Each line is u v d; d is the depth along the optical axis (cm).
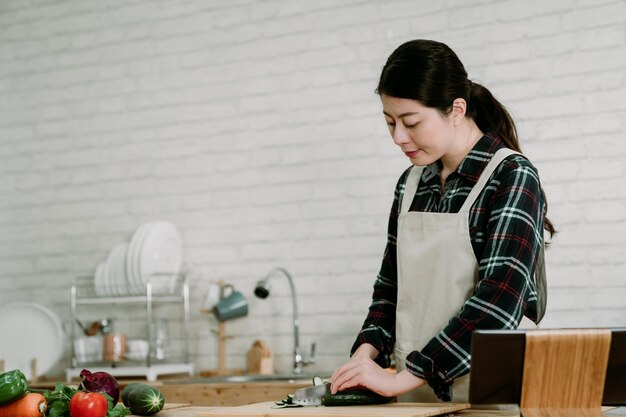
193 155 407
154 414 171
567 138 338
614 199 329
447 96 156
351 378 150
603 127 334
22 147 444
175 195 409
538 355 115
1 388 146
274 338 380
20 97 447
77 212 428
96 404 149
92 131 429
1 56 453
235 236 394
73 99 435
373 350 173
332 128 380
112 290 387
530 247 150
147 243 377
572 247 333
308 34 389
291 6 394
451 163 168
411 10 370
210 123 405
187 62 413
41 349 393
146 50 421
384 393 148
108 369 363
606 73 335
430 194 174
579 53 339
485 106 170
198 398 325
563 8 343
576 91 339
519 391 118
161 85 417
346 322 368
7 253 441
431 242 165
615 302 325
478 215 160
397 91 155
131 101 422
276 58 394
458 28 359
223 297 378
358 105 377
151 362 388
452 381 150
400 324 172
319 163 381
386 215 367
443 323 162
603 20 337
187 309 388
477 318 147
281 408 150
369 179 371
